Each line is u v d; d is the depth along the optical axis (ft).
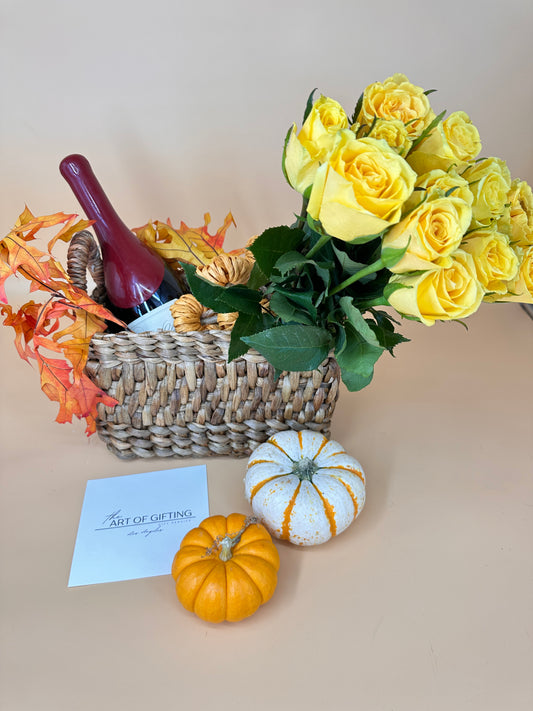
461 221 1.38
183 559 1.86
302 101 3.21
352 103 3.24
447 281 1.44
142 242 2.55
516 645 1.81
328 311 1.90
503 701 1.67
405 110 1.67
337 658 1.77
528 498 2.30
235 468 2.42
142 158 3.32
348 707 1.65
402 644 1.81
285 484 2.00
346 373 1.81
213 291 1.82
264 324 1.96
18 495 2.32
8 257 1.96
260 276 1.86
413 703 1.66
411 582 1.99
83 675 1.73
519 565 2.05
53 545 2.13
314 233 1.80
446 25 3.04
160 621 1.88
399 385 2.92
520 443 2.56
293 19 2.97
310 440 2.16
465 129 1.63
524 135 3.39
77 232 2.34
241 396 2.21
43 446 2.56
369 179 1.34
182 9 2.89
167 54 3.01
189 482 2.35
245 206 3.54
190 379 2.16
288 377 2.16
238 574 1.78
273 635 1.83
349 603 1.92
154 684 1.70
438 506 2.26
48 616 1.89
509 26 3.06
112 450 2.45
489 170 1.61
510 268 1.49
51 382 2.09
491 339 3.26
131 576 2.01
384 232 1.46
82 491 2.34
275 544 2.12
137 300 2.41
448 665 1.75
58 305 2.07
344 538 2.14
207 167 3.39
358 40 3.05
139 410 2.25
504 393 2.86
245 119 3.25
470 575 2.01
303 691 1.68
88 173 2.25
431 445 2.55
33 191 3.38
